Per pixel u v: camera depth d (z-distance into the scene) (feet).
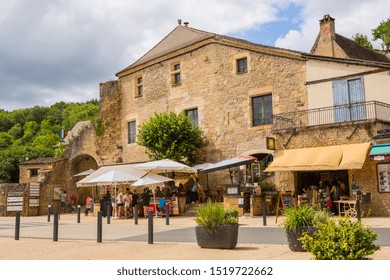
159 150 80.89
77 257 29.22
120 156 101.04
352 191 59.41
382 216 57.31
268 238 37.37
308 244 24.17
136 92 99.81
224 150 81.05
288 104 73.46
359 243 22.89
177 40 97.55
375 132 58.34
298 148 64.80
